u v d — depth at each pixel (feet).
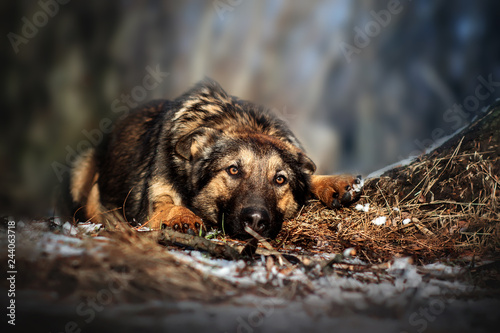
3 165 49.60
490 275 13.17
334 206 19.26
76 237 12.97
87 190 23.95
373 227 17.88
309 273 12.35
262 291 10.78
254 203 16.56
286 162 18.19
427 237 17.01
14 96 58.03
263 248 13.58
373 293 11.28
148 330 8.31
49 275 10.42
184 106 20.18
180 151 18.28
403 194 19.63
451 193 18.58
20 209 25.18
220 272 11.75
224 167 17.57
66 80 60.03
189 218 16.46
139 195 20.22
